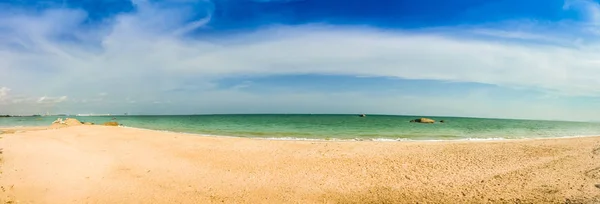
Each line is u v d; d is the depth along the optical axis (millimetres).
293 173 12312
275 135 30141
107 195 9344
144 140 20125
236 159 14672
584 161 14141
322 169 12961
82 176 10852
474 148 17969
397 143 20312
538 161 14344
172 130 36875
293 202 9219
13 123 54031
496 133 36312
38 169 10961
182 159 14445
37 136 20031
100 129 25562
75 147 16141
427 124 58188
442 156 15570
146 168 12578
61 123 34562
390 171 12656
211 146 18234
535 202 8914
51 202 8547
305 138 26516
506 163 14000
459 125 57469
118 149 16484
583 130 47906
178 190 10070
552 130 45625
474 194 9836
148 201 9008
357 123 61312
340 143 20078
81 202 8719
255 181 11219
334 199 9516
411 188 10539
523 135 33875
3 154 12383
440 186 10719
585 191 9703
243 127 45219
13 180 9719
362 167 13297
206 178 11484
